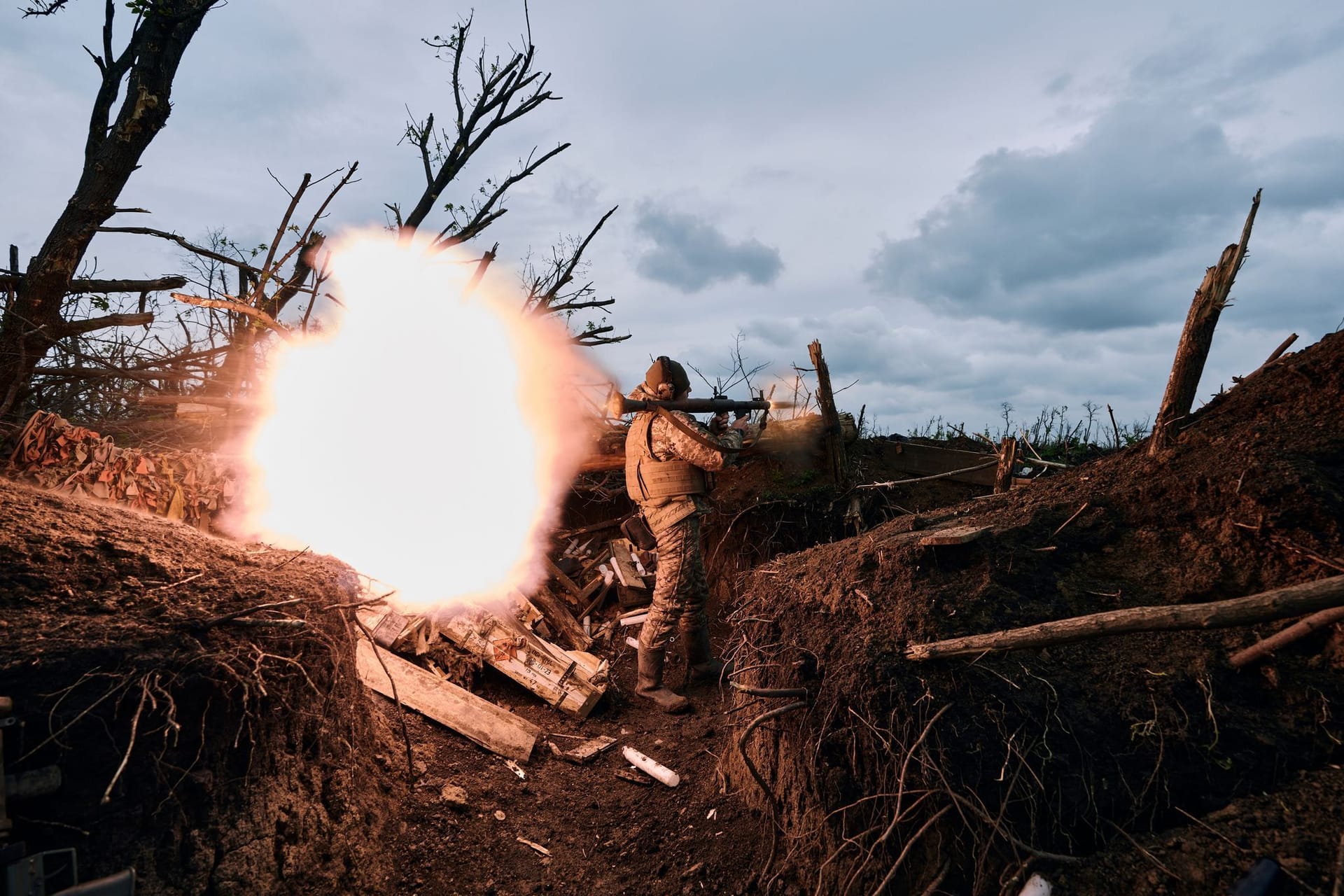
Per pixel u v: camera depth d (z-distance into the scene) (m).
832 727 2.79
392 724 3.75
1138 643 2.73
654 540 6.28
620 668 5.24
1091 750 2.44
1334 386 3.26
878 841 2.39
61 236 4.52
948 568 3.08
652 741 4.31
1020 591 2.96
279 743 2.57
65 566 2.51
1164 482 3.16
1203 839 2.18
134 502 3.65
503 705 4.51
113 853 2.04
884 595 3.04
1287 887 1.98
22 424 4.11
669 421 4.62
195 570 2.80
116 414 5.27
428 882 3.04
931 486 6.05
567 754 4.09
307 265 5.95
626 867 3.28
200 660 2.26
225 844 2.29
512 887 3.12
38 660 2.03
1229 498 2.96
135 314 4.85
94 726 2.04
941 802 2.43
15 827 1.92
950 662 2.65
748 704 3.50
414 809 3.37
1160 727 2.47
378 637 4.18
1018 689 2.57
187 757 2.23
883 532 3.59
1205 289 3.45
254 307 5.52
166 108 4.75
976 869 2.33
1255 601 2.26
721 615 5.80
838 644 2.95
